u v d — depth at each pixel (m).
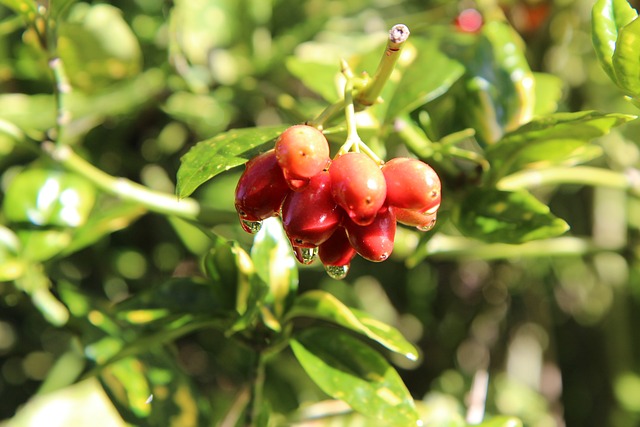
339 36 0.60
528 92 0.46
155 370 0.45
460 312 0.63
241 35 0.61
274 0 0.62
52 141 0.47
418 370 0.61
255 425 0.43
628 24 0.38
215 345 0.58
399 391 0.40
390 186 0.37
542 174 0.49
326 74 0.48
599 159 0.62
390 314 0.61
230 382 0.58
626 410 0.63
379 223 0.37
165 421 0.45
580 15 0.62
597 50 0.41
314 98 0.61
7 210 0.48
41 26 0.46
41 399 0.52
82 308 0.47
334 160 0.37
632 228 0.63
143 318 0.43
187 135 0.62
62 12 0.46
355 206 0.36
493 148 0.44
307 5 0.62
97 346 0.46
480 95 0.46
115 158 0.60
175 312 0.43
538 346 0.62
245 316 0.41
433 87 0.44
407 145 0.45
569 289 0.66
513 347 0.62
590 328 0.66
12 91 0.60
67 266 0.58
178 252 0.59
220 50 0.60
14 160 0.57
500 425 0.45
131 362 0.45
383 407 0.40
